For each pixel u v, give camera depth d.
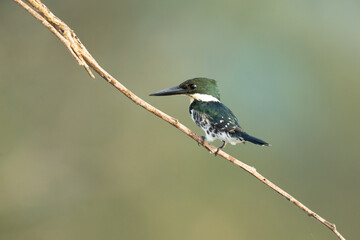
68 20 13.25
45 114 12.66
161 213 12.48
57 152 12.55
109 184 12.62
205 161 13.03
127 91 5.86
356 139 13.59
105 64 13.52
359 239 13.05
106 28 13.50
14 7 12.67
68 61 13.01
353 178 13.46
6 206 11.63
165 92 8.38
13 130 12.21
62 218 12.02
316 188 13.32
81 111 12.98
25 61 12.73
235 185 13.00
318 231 13.02
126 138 13.07
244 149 13.21
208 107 8.05
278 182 13.23
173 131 13.23
